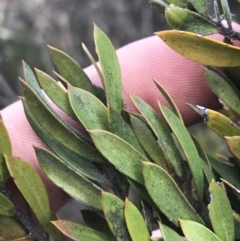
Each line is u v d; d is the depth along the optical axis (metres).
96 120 0.13
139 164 0.13
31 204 0.13
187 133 0.13
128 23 0.54
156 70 0.20
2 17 0.55
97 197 0.13
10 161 0.13
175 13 0.13
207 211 0.13
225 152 0.40
